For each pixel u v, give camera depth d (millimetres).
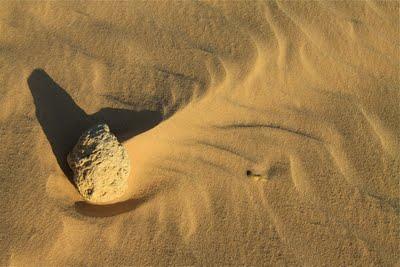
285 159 894
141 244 815
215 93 901
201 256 821
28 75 885
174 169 858
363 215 875
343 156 911
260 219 851
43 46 917
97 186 801
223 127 893
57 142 844
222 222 842
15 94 867
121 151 812
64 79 891
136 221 825
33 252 782
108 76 902
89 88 889
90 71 903
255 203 859
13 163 821
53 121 857
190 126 877
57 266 786
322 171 896
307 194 876
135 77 906
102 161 796
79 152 804
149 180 850
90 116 871
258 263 827
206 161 870
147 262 809
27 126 846
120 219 823
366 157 915
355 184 894
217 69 920
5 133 838
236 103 909
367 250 854
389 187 899
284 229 850
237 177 870
